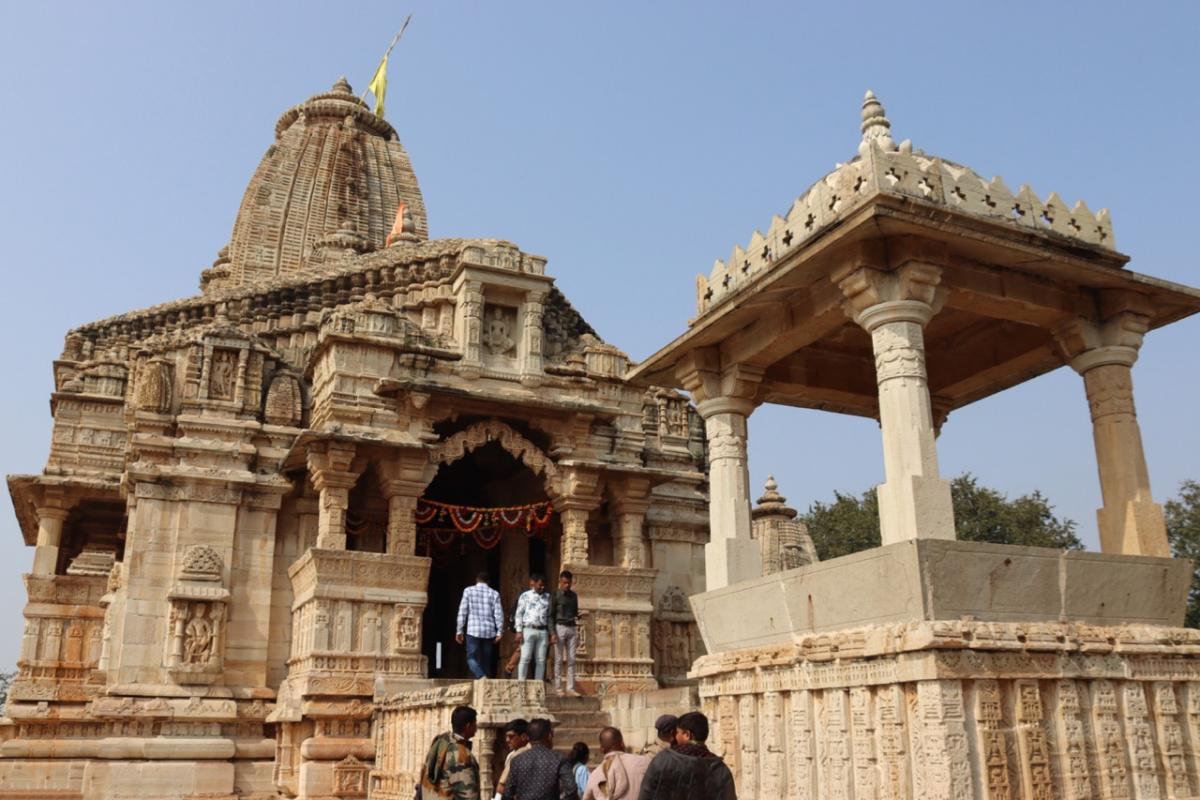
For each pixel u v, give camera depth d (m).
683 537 28.19
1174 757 9.41
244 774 21.83
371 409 23.11
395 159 47.81
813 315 11.28
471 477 28.73
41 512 27.28
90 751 21.44
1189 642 9.85
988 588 9.19
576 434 25.34
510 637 25.86
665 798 7.33
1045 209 11.09
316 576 21.11
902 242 10.10
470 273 25.14
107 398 28.33
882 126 11.11
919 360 10.02
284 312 27.38
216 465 23.64
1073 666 9.15
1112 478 10.88
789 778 10.20
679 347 13.02
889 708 8.96
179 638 22.08
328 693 20.28
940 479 9.62
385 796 17.91
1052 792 8.70
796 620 10.48
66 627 27.02
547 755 9.70
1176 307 11.52
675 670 26.88
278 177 43.69
